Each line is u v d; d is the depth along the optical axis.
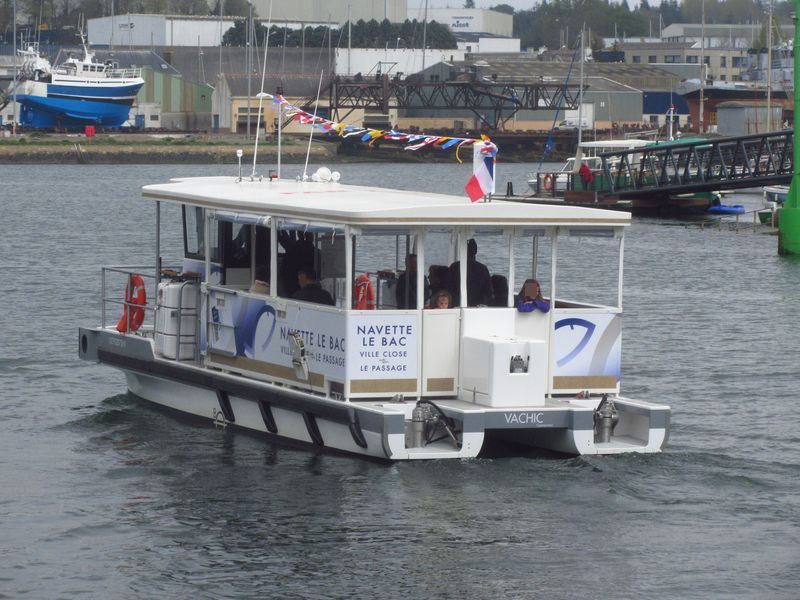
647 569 31.16
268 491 35.91
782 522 34.44
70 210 149.38
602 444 38.38
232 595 29.53
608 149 174.00
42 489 36.72
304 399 38.06
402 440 36.31
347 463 37.78
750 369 55.94
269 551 31.94
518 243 39.97
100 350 47.25
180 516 34.28
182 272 45.66
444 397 37.78
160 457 39.41
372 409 36.41
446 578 30.44
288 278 39.72
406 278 37.78
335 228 37.16
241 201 40.66
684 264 99.88
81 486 36.91
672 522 34.22
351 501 34.97
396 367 37.28
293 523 33.62
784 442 42.56
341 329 37.06
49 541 32.69
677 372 55.25
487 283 38.28
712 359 58.38
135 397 47.97
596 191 148.50
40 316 68.62
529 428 37.47
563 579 30.50
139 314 46.66
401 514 34.12
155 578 30.42
